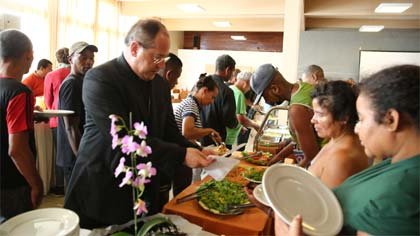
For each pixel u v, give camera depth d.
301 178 0.93
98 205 1.30
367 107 0.69
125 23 7.41
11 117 1.38
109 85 1.27
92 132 1.31
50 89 3.25
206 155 1.37
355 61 7.06
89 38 6.11
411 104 0.62
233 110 2.83
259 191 1.33
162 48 1.28
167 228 1.10
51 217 0.99
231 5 6.83
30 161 1.44
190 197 1.46
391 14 5.97
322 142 1.58
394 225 0.62
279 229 0.85
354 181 0.79
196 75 9.98
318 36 7.13
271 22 8.24
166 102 1.58
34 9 4.72
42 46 4.89
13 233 0.91
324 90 1.17
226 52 9.82
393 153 0.68
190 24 8.80
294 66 4.44
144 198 1.38
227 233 1.24
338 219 0.75
